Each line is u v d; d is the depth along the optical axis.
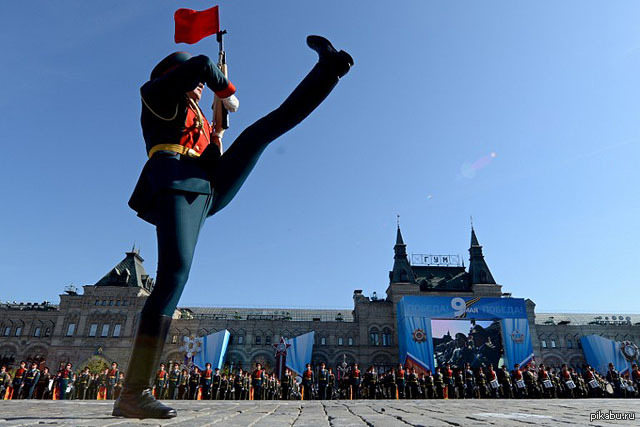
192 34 4.46
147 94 3.57
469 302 51.16
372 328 63.59
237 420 4.04
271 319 65.31
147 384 3.40
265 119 3.64
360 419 4.48
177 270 3.33
